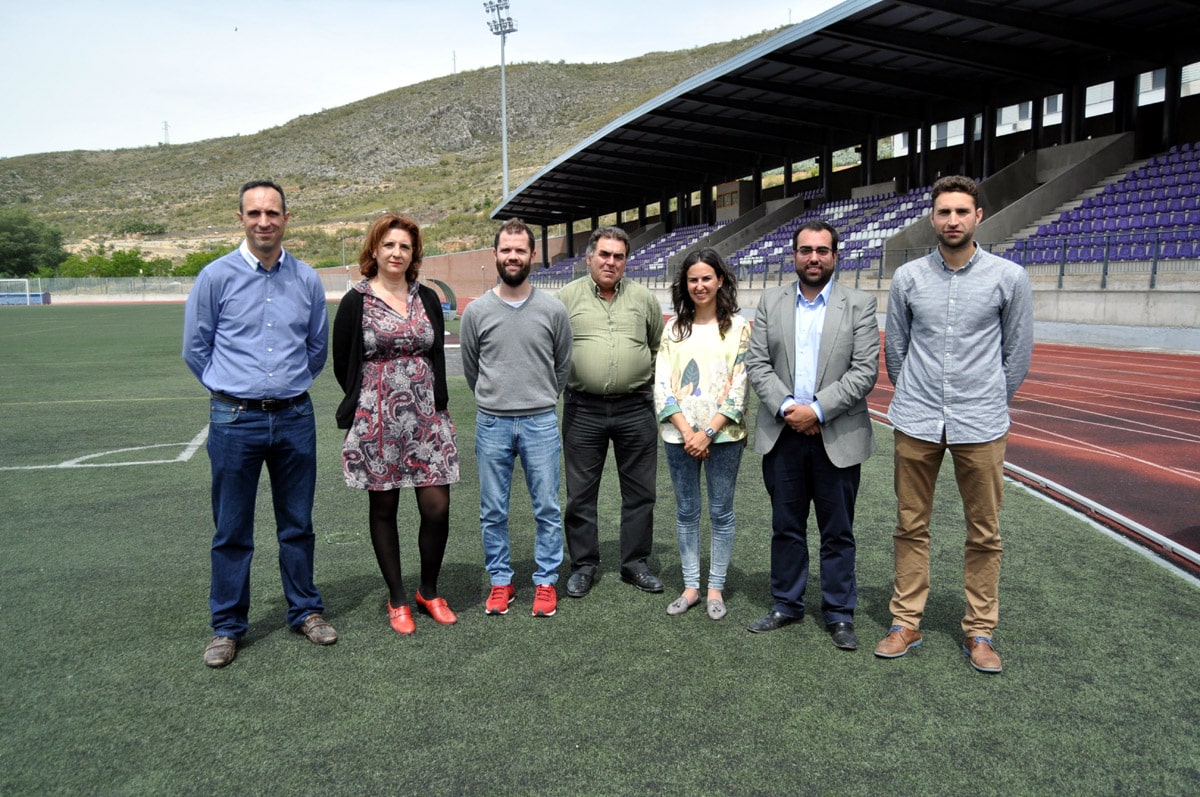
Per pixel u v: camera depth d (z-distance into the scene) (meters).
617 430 3.71
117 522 4.79
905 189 25.02
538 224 48.69
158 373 12.51
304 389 3.21
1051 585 3.68
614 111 126.75
